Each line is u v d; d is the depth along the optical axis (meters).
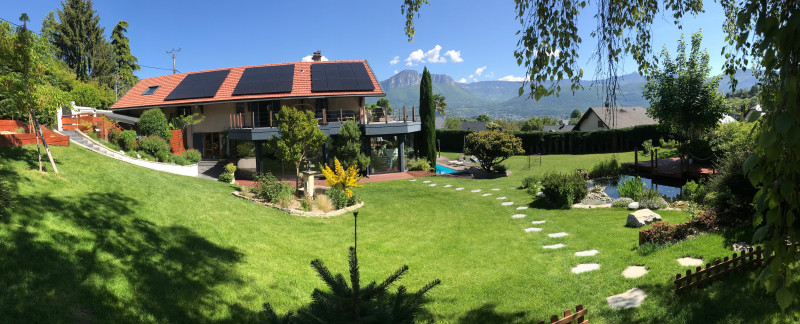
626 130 40.06
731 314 5.11
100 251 6.74
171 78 32.22
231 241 9.40
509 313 6.47
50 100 9.77
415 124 27.48
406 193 19.45
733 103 18.69
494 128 62.50
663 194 16.89
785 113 1.53
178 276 6.82
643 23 5.78
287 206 14.38
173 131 24.30
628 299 6.33
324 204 14.71
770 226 1.82
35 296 5.04
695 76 18.45
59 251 6.25
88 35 45.84
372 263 9.42
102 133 19.28
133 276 6.33
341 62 31.23
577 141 41.31
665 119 19.92
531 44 4.20
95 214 8.26
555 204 14.99
